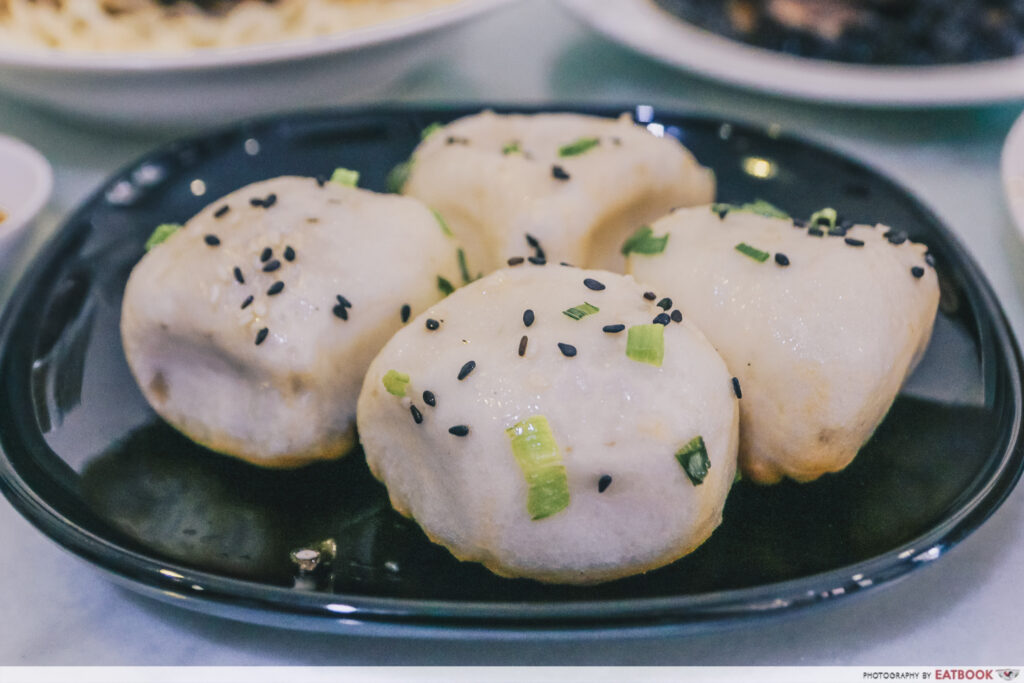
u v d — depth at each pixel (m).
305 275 0.21
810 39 0.34
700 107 0.34
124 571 0.19
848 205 0.26
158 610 0.20
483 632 0.18
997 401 0.21
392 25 0.30
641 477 0.19
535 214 0.23
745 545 0.20
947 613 0.20
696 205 0.26
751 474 0.21
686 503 0.19
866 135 0.32
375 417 0.20
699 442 0.19
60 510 0.20
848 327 0.20
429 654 0.19
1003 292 0.26
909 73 0.32
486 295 0.21
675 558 0.19
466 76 0.37
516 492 0.19
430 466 0.20
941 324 0.23
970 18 0.34
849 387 0.20
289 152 0.28
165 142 0.32
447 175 0.24
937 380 0.22
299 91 0.30
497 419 0.19
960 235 0.28
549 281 0.21
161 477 0.21
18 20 0.30
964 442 0.21
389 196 0.23
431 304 0.22
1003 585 0.20
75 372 0.23
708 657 0.19
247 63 0.28
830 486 0.21
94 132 0.33
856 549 0.19
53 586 0.20
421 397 0.19
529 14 0.42
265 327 0.21
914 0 0.33
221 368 0.22
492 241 0.23
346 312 0.21
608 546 0.19
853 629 0.19
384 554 0.20
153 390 0.22
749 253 0.21
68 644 0.19
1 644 0.19
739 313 0.21
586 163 0.24
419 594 0.19
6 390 0.21
